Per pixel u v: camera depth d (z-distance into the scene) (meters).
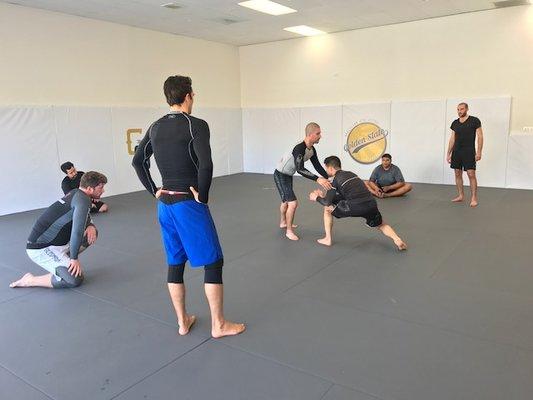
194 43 9.57
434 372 2.27
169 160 2.40
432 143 8.43
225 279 3.64
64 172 6.68
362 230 5.09
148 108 8.55
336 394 2.11
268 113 10.37
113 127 7.94
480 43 7.80
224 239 4.83
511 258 4.03
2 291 3.49
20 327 2.87
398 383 2.18
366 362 2.38
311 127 4.38
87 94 7.62
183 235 2.47
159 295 3.36
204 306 3.12
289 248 4.45
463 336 2.64
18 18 6.60
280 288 3.43
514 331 2.69
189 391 2.16
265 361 2.41
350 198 4.19
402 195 7.14
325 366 2.35
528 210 5.97
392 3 7.11
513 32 7.50
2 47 6.45
